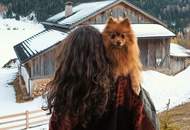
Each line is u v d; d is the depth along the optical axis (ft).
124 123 8.93
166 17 292.81
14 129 71.87
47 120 75.36
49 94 8.85
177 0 304.91
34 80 106.32
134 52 9.03
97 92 8.45
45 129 69.05
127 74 8.83
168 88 111.75
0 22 315.58
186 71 130.93
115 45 8.84
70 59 8.68
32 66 106.01
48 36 126.82
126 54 8.90
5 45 224.12
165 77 121.39
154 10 299.99
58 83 8.68
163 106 94.07
